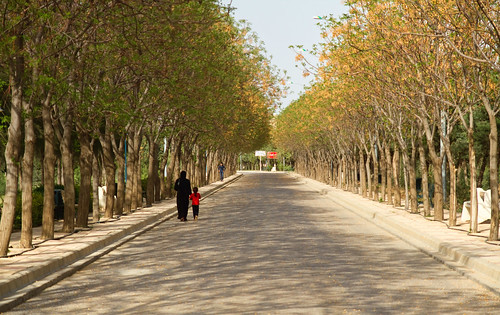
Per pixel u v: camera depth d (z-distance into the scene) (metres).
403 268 12.60
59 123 20.55
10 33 13.35
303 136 68.38
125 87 23.23
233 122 40.91
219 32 29.11
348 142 49.62
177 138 40.78
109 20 15.52
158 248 15.98
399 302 9.16
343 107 36.25
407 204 27.53
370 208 29.11
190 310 8.58
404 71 20.77
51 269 12.01
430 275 11.76
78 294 9.96
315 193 47.78
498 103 16.75
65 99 18.02
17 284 10.19
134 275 11.77
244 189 55.00
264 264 12.89
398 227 20.64
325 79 29.91
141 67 19.38
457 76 19.45
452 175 20.03
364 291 10.00
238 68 36.78
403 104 23.09
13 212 13.26
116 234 18.09
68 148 18.47
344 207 32.16
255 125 55.25
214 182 70.44
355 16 21.66
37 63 13.29
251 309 8.60
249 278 11.17
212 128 38.53
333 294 9.71
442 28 16.94
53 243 15.59
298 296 9.53
